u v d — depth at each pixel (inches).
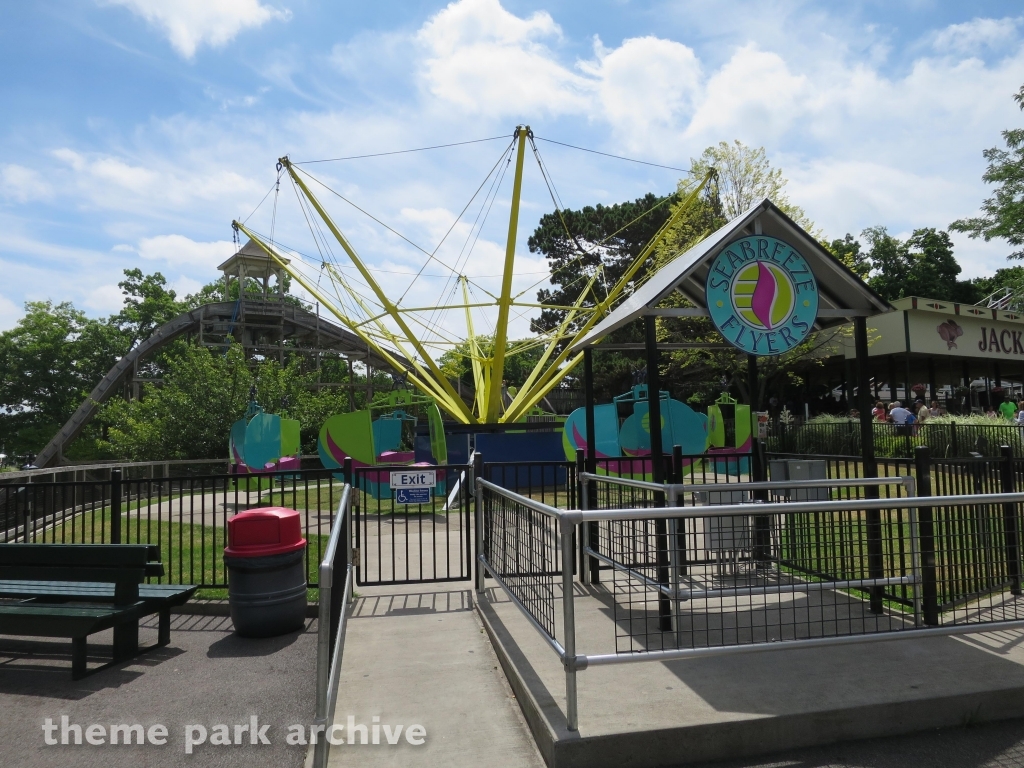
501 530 229.9
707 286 212.7
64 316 2337.6
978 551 232.1
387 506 602.9
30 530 448.5
